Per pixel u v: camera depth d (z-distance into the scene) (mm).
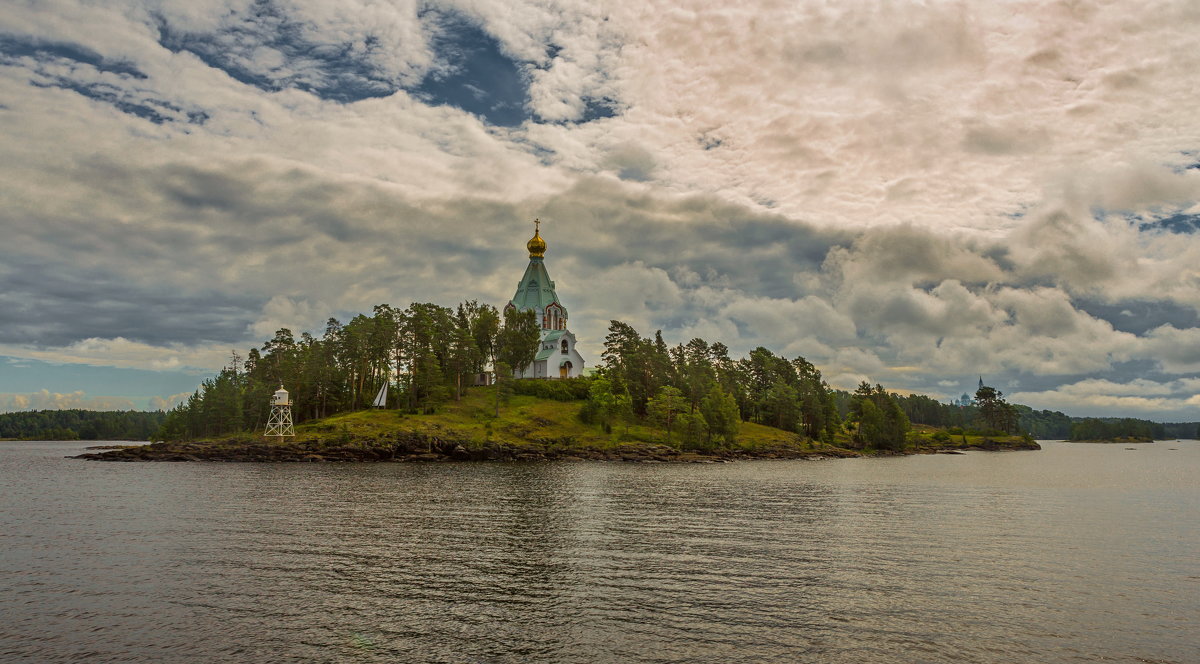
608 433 161750
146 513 61469
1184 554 47156
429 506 66312
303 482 90500
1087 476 122250
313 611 32500
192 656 27109
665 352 199250
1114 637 29875
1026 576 40219
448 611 32562
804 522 58781
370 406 169250
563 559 43094
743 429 191375
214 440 151125
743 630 30172
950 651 28047
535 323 189500
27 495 76000
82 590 35844
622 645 28328
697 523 57438
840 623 31219
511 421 159125
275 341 168000
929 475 118625
